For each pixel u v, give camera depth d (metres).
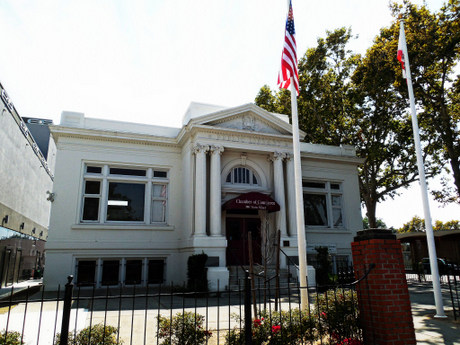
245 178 20.28
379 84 22.50
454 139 21.94
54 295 15.12
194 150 18.36
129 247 18.20
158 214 19.64
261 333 5.78
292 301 12.63
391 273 6.01
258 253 19.39
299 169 9.50
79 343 5.01
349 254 22.94
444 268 26.14
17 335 4.89
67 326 4.68
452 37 18.92
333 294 7.11
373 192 28.25
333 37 28.08
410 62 20.28
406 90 21.59
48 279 16.73
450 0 19.44
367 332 6.04
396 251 6.20
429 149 26.53
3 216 21.48
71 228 17.53
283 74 10.76
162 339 7.00
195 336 5.71
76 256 17.41
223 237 17.30
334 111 28.47
